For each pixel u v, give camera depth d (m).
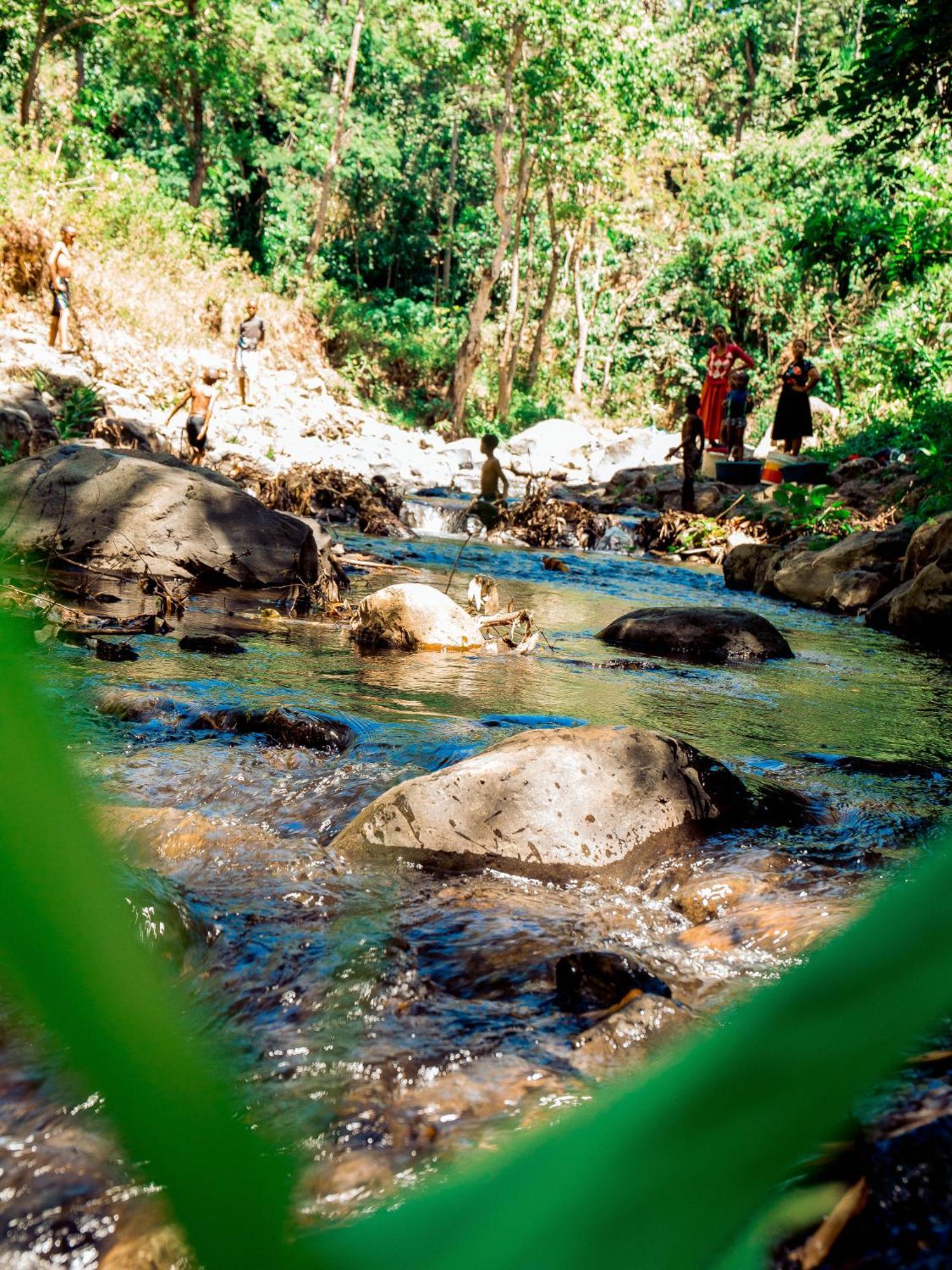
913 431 19.36
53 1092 1.77
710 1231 0.22
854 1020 0.23
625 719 5.46
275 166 38.34
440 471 23.52
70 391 18.67
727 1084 0.24
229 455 17.88
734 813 3.86
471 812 3.53
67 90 37.97
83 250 24.61
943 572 9.65
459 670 6.66
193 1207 0.22
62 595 8.03
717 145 40.12
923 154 18.88
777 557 12.78
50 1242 1.45
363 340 34.09
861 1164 1.06
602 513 19.25
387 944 2.74
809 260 19.06
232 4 30.64
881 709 6.32
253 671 6.09
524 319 37.41
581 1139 0.25
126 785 3.93
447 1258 0.24
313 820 3.79
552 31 27.14
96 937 0.21
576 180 32.91
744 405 20.67
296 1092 2.00
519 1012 2.47
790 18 52.31
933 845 0.25
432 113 43.66
